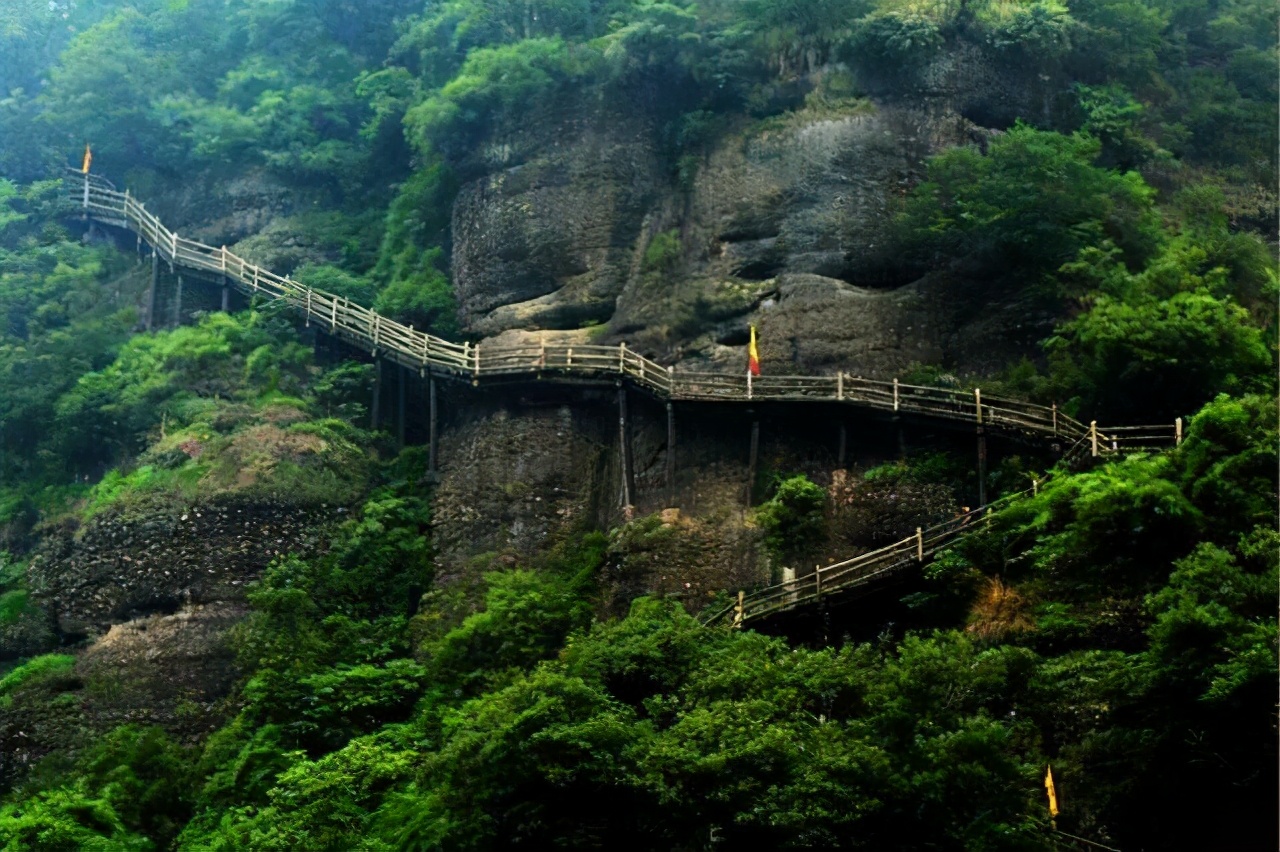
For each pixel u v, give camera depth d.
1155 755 28.08
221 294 46.00
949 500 36.91
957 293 40.53
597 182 43.78
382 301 45.56
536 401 40.75
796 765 26.17
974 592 32.38
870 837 25.77
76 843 30.81
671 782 26.55
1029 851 25.75
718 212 42.56
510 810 27.28
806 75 44.34
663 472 39.03
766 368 40.22
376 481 40.81
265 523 38.38
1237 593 27.55
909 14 44.22
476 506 39.69
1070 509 32.09
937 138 43.31
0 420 43.19
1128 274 39.88
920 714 27.27
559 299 42.88
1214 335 37.09
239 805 32.00
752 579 36.28
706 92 44.94
